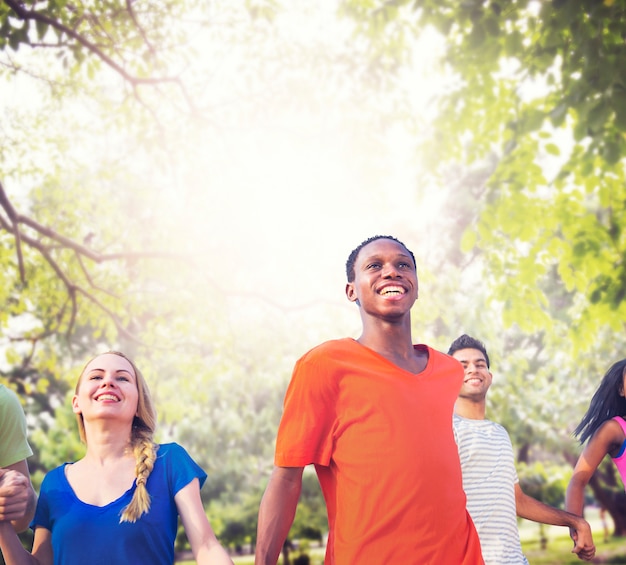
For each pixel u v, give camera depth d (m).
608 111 5.46
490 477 3.40
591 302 6.77
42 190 11.18
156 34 9.70
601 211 14.55
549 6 5.72
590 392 14.92
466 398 3.74
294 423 2.56
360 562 2.43
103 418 2.72
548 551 21.23
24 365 11.30
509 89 7.99
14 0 6.39
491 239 7.41
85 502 2.58
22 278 8.69
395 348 2.67
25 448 3.10
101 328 11.70
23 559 2.56
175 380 13.01
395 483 2.42
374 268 2.68
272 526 2.56
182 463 2.71
